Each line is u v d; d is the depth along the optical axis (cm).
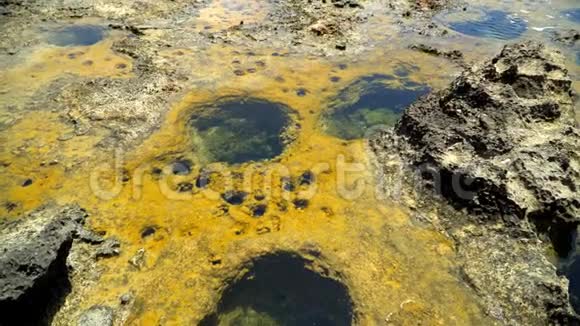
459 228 604
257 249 586
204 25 1091
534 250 560
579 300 552
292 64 958
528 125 698
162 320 508
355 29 1104
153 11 1141
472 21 1195
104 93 838
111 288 537
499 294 527
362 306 524
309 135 773
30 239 518
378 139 760
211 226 614
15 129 757
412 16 1194
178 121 789
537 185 606
